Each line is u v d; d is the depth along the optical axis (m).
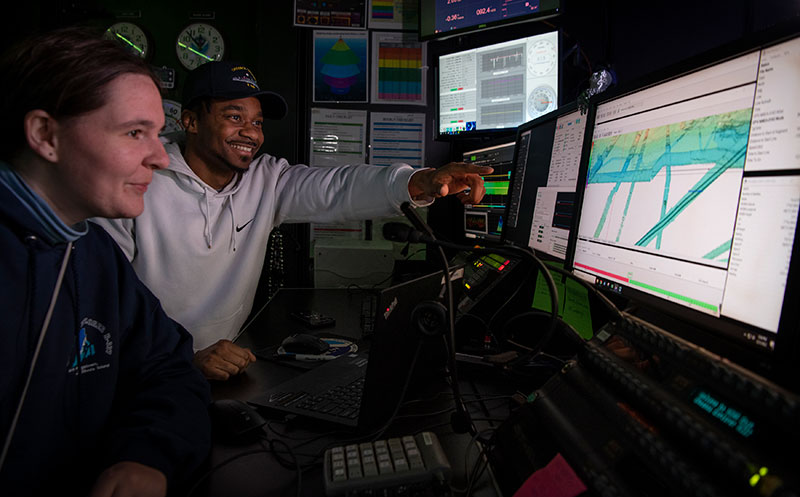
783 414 0.38
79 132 0.63
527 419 0.64
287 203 1.57
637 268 0.75
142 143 0.68
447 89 2.21
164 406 0.75
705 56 0.63
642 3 2.11
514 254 0.74
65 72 0.60
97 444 0.79
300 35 2.44
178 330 0.97
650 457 0.45
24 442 0.69
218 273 1.50
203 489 0.63
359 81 2.45
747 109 0.56
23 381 0.67
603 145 0.89
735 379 0.43
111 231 1.32
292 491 0.63
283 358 1.15
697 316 0.61
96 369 0.78
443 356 0.96
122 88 0.64
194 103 1.38
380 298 0.71
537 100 2.00
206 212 1.41
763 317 0.52
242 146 1.41
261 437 0.77
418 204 1.27
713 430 0.42
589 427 0.54
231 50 2.94
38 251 0.68
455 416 0.74
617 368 0.55
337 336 1.34
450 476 0.62
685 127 0.67
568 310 1.00
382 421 0.78
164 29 2.91
